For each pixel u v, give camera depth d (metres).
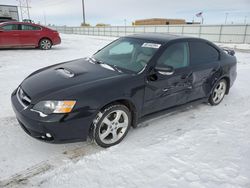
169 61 3.36
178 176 2.43
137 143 3.02
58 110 2.43
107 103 2.67
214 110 4.28
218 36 28.62
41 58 8.81
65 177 2.35
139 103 3.02
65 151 2.79
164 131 3.38
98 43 17.52
